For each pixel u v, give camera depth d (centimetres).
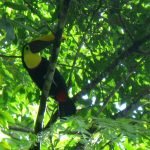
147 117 1111
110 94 1082
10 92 1103
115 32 1152
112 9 1121
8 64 1082
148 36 962
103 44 1167
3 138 757
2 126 912
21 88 1129
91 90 1117
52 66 896
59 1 930
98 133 841
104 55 1158
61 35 869
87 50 1245
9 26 839
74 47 1231
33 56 1070
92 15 1102
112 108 1142
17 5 1015
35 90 1180
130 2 1147
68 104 1007
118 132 827
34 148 803
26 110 1255
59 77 1026
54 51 880
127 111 1098
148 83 1163
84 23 1132
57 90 1010
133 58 1120
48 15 1230
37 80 1079
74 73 1188
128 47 1036
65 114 999
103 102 1116
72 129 826
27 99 1188
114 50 1165
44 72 1066
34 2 1148
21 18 1073
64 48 1238
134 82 1157
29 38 1120
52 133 804
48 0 1166
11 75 1087
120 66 1124
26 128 1188
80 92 1062
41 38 1059
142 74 1160
